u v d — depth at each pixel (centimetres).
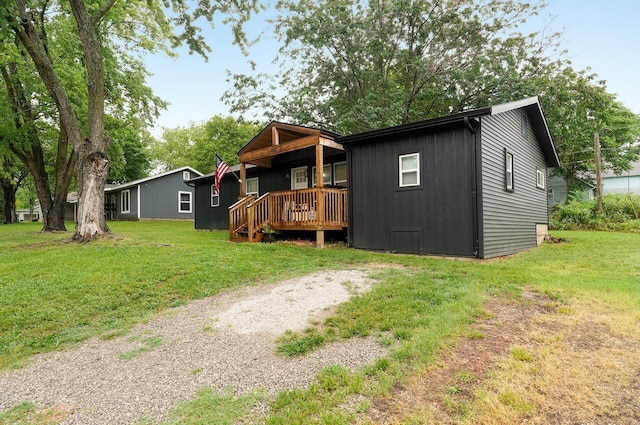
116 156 1797
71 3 874
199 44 953
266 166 1272
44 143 1767
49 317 383
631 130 2162
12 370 281
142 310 411
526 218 1002
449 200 736
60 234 1245
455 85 1645
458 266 618
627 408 202
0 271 553
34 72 1277
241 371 263
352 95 1906
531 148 1088
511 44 1595
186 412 213
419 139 784
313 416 202
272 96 1925
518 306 393
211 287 493
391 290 455
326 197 904
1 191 3012
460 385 229
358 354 281
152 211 2308
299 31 1709
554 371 244
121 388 246
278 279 543
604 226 1515
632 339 298
